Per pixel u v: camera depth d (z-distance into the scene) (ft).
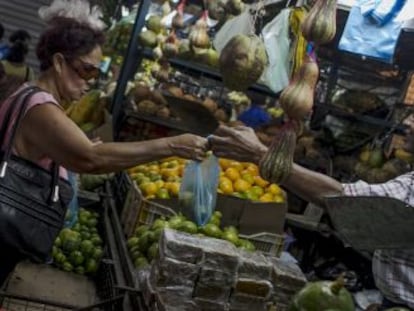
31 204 6.45
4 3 29.35
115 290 7.66
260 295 6.97
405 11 9.46
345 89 17.78
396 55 14.94
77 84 7.03
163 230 7.21
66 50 6.78
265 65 6.35
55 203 6.69
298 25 6.40
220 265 6.86
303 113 4.68
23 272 9.30
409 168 14.75
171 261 6.73
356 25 10.37
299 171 5.91
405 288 7.09
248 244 9.05
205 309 6.85
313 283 4.24
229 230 9.25
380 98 17.76
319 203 5.88
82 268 9.89
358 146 17.56
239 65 6.00
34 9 29.78
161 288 6.75
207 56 16.25
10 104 6.37
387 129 17.04
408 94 17.11
